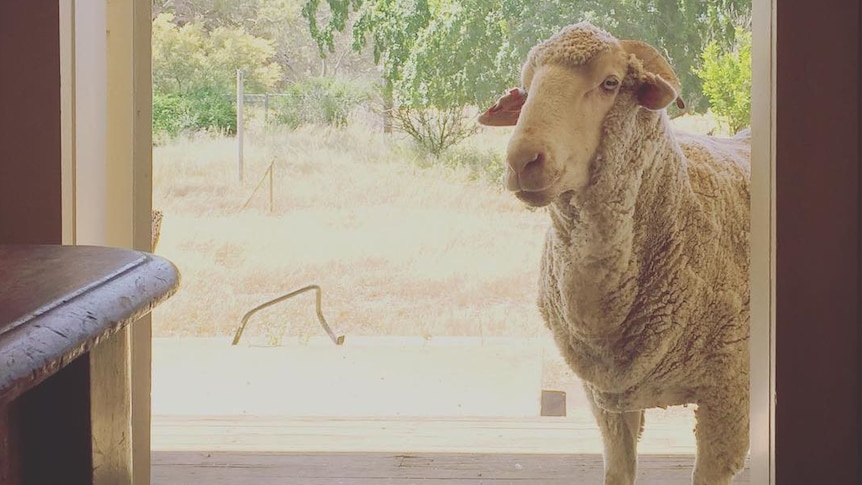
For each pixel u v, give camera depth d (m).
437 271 6.86
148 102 2.53
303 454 3.81
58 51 2.13
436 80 6.87
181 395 4.99
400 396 4.97
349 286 6.67
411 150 7.32
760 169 2.24
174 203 7.43
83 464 0.96
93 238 2.38
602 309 2.76
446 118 7.16
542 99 2.57
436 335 6.20
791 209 2.11
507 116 2.92
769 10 2.15
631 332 2.77
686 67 5.51
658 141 2.69
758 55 2.24
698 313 2.74
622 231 2.69
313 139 7.42
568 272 2.79
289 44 7.45
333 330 6.25
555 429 4.23
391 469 3.64
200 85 7.47
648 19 5.65
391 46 6.95
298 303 6.56
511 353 5.81
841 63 2.08
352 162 7.36
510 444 3.98
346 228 7.19
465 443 3.99
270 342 6.12
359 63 7.32
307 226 7.23
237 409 4.74
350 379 5.29
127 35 2.49
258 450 3.85
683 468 3.71
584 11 6.03
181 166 7.47
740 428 2.77
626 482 2.95
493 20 6.61
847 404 2.13
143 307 0.95
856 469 2.14
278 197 7.43
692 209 2.75
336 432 4.14
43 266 0.99
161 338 6.23
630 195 2.67
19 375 0.70
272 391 5.07
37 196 2.15
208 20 7.45
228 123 7.47
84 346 0.81
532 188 2.53
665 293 2.72
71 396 0.95
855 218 2.10
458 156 7.25
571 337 2.91
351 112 7.36
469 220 7.21
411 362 5.63
